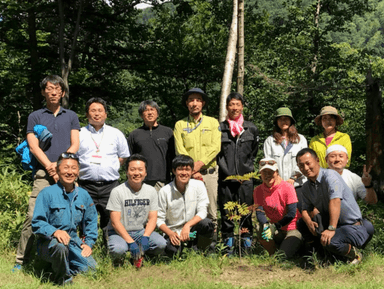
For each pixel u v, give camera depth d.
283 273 4.31
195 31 20.31
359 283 3.87
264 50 20.80
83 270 4.30
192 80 19.36
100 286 4.02
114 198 4.60
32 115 4.71
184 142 5.25
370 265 4.35
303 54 19.47
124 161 5.27
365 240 4.42
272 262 4.62
